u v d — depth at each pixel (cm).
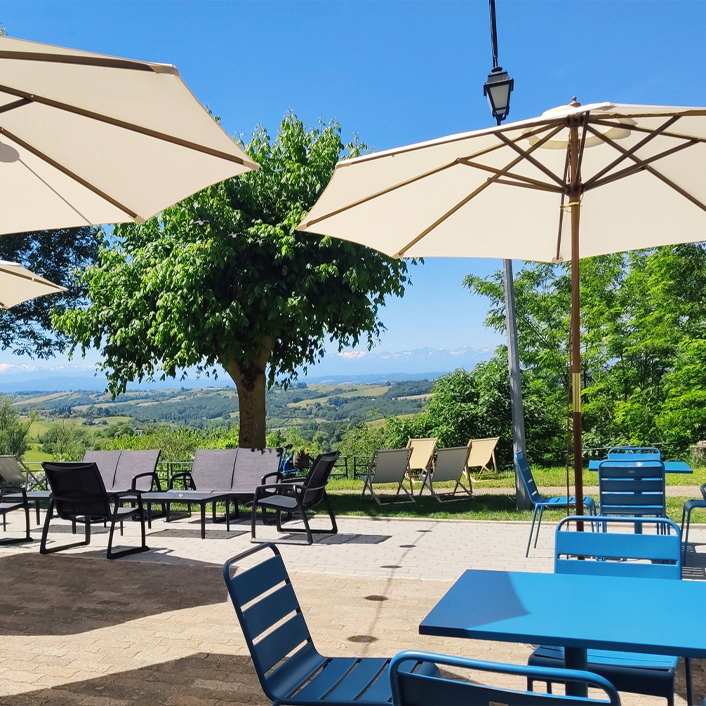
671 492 1166
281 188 1208
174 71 272
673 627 234
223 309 1130
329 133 1233
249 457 1059
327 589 630
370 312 1176
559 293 2731
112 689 423
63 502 844
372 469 1184
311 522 1026
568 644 225
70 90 295
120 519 825
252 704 397
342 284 1186
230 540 906
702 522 898
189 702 401
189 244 1116
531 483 790
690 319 2270
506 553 767
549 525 923
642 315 2450
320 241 1126
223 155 335
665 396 2370
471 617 248
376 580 661
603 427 2520
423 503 1173
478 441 1347
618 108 373
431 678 194
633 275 2511
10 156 360
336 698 279
